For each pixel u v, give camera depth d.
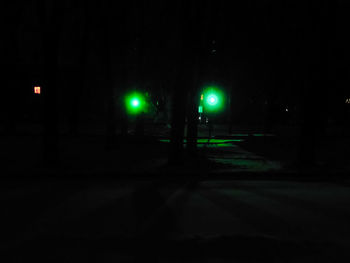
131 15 19.92
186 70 13.20
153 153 17.55
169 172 11.84
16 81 29.52
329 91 24.66
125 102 22.27
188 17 13.15
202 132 36.28
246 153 18.78
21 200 8.00
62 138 25.25
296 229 5.99
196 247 5.03
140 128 24.53
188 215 6.80
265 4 19.47
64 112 43.84
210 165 13.69
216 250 4.93
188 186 10.05
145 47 22.03
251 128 44.19
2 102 30.52
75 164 13.51
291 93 28.91
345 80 24.42
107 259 4.64
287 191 9.43
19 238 5.41
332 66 22.75
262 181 11.13
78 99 27.27
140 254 4.80
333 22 13.97
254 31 21.47
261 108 50.38
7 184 10.13
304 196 8.77
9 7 20.59
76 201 7.93
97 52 23.09
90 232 5.70
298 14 17.39
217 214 6.89
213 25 16.16
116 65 20.23
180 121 13.29
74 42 25.75
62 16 12.66
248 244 5.16
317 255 4.84
